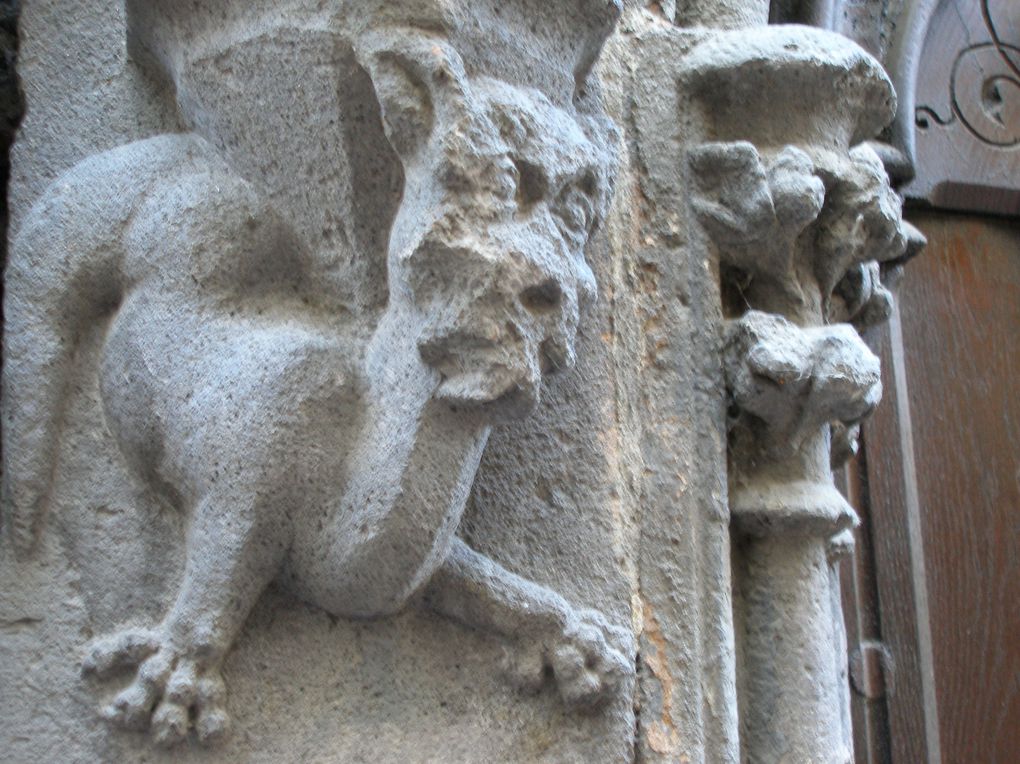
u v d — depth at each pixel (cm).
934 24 197
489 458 111
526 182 95
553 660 105
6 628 102
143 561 102
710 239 129
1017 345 194
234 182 104
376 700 102
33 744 98
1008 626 181
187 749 96
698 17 148
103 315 107
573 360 97
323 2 99
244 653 100
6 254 123
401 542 96
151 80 114
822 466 131
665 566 119
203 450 97
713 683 118
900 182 188
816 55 127
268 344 99
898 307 189
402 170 101
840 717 133
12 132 129
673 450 122
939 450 185
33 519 104
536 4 101
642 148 130
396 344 97
